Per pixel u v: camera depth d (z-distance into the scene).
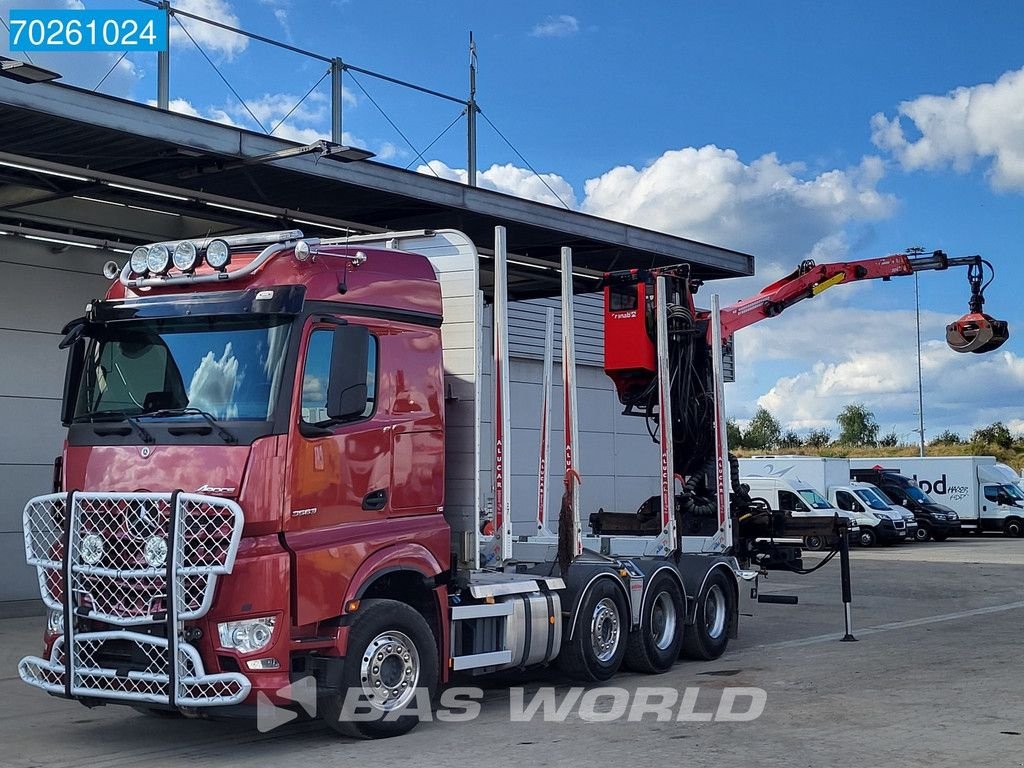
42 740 8.49
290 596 7.60
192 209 15.96
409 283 8.86
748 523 14.00
